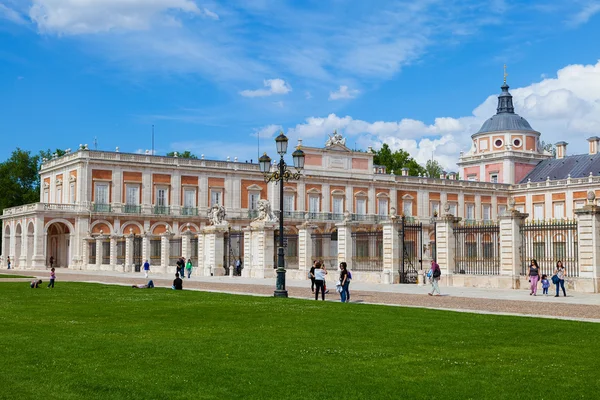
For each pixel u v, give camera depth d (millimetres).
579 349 12680
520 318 17625
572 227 30734
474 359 11633
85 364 11031
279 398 8992
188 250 52000
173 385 9633
